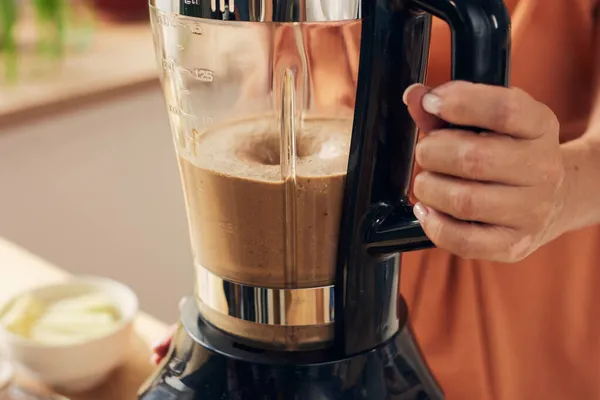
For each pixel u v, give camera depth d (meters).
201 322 0.46
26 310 0.65
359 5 0.36
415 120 0.36
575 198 0.45
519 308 0.68
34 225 1.23
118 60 1.34
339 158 0.40
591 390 0.71
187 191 0.44
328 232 0.41
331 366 0.42
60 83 1.21
